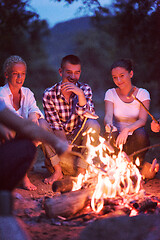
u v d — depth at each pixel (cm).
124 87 425
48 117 401
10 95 369
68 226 242
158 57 878
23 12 945
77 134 388
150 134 752
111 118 429
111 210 261
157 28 830
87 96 410
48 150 383
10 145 149
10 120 144
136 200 274
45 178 395
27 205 295
